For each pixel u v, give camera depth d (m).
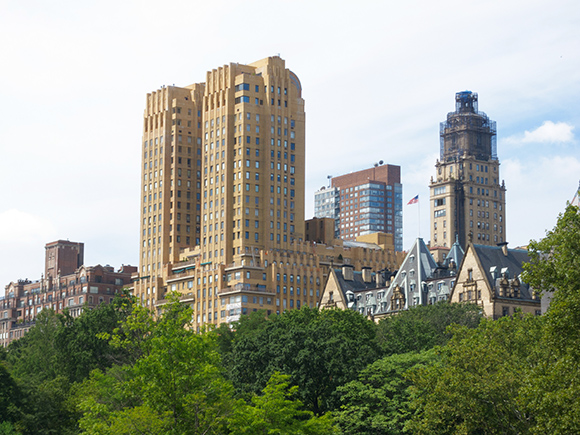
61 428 179.38
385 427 145.25
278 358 169.00
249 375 174.88
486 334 135.50
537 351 122.25
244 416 117.06
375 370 157.50
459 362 126.44
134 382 112.50
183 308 120.12
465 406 121.50
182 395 110.56
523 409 117.38
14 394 174.38
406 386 152.75
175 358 111.62
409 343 177.38
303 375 164.75
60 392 182.50
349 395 153.12
